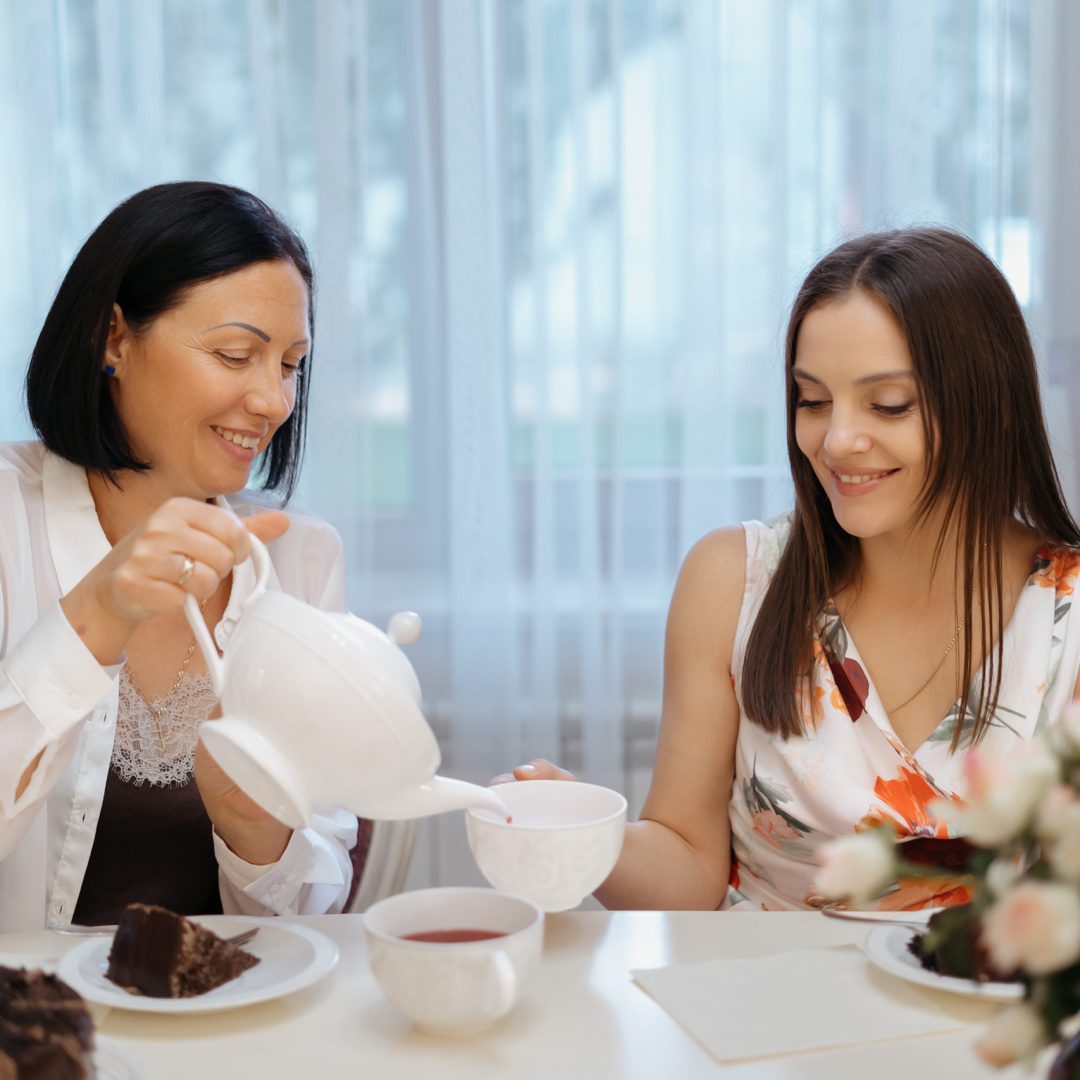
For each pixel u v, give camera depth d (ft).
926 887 3.98
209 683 4.44
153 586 2.93
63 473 4.46
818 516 4.40
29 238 7.07
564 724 7.63
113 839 4.40
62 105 7.14
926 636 4.36
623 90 7.29
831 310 4.04
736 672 4.51
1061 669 4.18
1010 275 7.46
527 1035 2.68
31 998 2.34
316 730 2.58
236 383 4.14
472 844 3.16
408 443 7.48
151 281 4.08
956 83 7.38
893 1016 2.75
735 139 7.37
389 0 7.23
